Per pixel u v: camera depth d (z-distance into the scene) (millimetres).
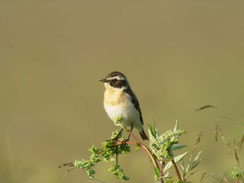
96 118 16078
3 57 24688
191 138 12078
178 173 4141
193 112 15258
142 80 21641
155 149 4273
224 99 16609
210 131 4105
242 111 14930
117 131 4836
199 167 8656
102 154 4637
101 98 18844
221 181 3979
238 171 3959
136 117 8820
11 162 9547
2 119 15664
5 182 8938
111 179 9414
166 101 17531
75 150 13336
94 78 22203
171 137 4258
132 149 11781
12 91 19875
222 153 9438
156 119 15328
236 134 4020
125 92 8711
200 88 18547
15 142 12977
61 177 9359
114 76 8734
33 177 9125
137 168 9836
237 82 18875
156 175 4223
